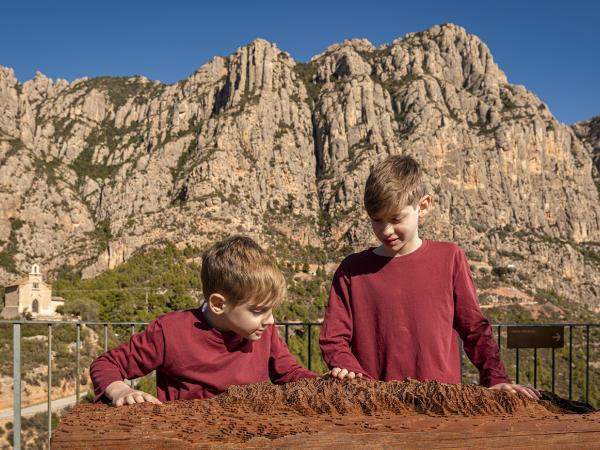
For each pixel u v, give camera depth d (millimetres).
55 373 22500
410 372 1896
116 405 1055
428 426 784
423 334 1899
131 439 730
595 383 27172
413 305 1924
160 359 1570
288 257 66000
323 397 941
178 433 757
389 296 1951
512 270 68250
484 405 919
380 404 919
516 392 1039
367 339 1971
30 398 20844
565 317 57844
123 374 1564
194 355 1553
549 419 826
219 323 1545
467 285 1973
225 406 959
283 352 1811
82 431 774
